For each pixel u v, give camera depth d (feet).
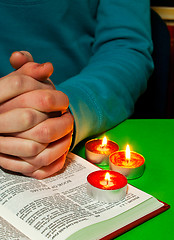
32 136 1.97
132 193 1.96
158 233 1.83
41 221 1.82
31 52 2.91
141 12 3.00
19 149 1.98
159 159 2.24
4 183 1.99
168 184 2.07
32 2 2.81
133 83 2.70
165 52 3.26
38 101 1.97
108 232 1.80
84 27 3.04
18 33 2.86
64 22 2.92
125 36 2.93
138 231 1.83
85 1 2.95
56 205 1.88
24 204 1.89
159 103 3.38
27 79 2.01
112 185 1.95
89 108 2.33
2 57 2.86
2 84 2.00
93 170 2.10
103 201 1.91
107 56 2.84
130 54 2.86
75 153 2.29
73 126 2.19
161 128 2.54
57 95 2.01
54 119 2.01
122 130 2.51
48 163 2.01
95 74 2.58
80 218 1.83
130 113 2.68
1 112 2.04
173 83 4.00
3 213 1.87
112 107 2.49
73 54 3.00
